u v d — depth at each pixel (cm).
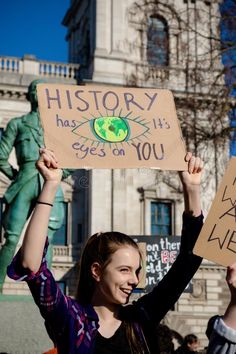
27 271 378
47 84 465
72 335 380
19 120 1232
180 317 4053
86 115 460
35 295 381
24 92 4278
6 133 1230
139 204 4181
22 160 1216
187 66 2355
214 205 411
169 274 437
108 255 399
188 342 1171
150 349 405
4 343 1027
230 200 410
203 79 2317
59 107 459
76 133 453
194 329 4056
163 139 462
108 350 381
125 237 413
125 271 397
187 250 438
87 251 415
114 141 456
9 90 4253
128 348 386
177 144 460
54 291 381
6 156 1224
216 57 2208
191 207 445
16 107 4284
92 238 419
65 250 4094
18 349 1030
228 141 2175
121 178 4169
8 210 1203
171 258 1264
